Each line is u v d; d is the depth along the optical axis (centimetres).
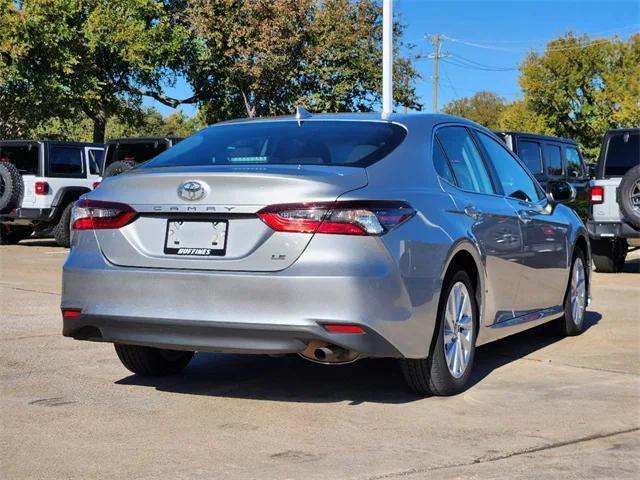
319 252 455
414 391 531
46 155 1666
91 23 2977
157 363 572
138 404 509
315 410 496
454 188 555
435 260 498
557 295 709
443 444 431
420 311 486
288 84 3272
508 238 607
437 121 582
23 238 1912
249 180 468
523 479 378
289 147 527
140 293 482
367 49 3369
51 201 1669
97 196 508
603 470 391
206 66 3266
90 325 498
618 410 500
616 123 5181
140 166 542
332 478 377
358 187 472
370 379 575
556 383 571
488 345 712
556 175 1548
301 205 459
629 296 1029
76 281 502
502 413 492
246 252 465
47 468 391
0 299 940
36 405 504
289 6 3100
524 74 5562
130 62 3114
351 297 452
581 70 5444
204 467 393
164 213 485
